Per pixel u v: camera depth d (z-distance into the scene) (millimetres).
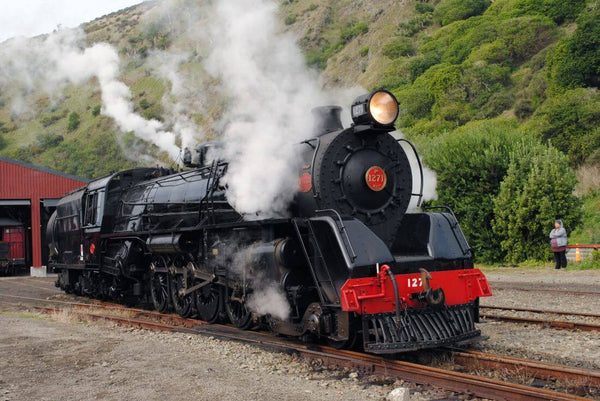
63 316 10562
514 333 7812
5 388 5438
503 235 19156
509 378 5344
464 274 6645
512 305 10578
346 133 6988
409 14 55531
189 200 9898
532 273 16203
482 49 43562
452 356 6109
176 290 10539
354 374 5605
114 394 5117
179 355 6715
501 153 19109
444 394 4934
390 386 5234
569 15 44781
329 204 6734
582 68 33062
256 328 8430
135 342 7637
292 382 5402
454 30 48969
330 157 6828
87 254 13867
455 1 54094
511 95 38312
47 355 6879
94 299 14695
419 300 6160
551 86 34562
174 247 9625
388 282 6059
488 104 38000
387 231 7172
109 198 13227
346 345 6648
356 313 6047
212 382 5414
